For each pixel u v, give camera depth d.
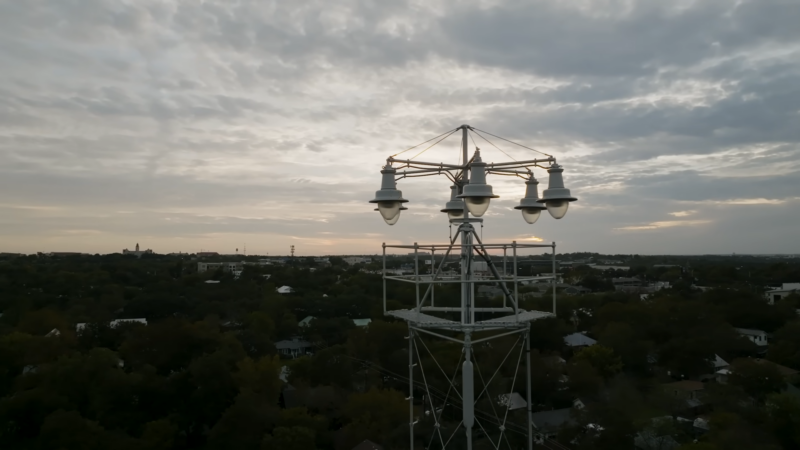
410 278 9.60
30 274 77.62
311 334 58.69
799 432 28.08
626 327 47.09
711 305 57.66
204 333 43.16
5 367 38.34
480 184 8.05
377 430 31.50
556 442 30.53
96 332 48.88
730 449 26.72
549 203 9.06
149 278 90.56
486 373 33.16
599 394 37.31
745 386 36.44
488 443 27.22
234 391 37.09
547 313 8.91
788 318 56.38
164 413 36.34
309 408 36.91
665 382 42.59
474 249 8.56
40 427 31.91
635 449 30.34
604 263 185.00
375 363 42.84
